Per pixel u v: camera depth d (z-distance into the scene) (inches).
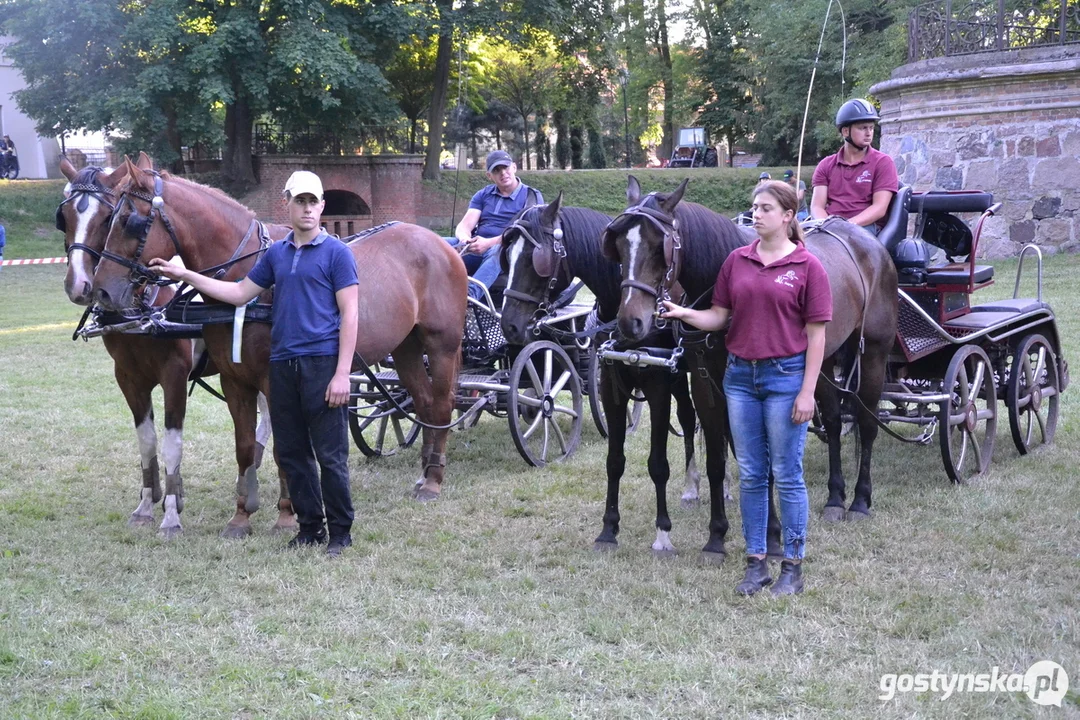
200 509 246.4
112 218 199.3
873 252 229.3
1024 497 236.5
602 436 325.1
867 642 159.5
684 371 210.8
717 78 1612.9
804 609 172.4
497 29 1219.9
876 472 267.1
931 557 199.2
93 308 214.4
